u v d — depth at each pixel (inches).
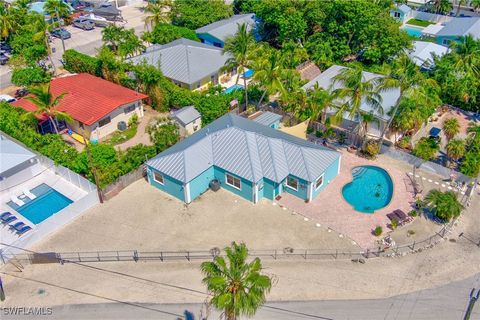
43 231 1786.4
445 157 2242.9
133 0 4611.2
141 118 2608.3
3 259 1660.9
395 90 2379.4
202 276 1624.0
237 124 2134.6
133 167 2089.1
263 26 3393.2
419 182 2064.5
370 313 1481.3
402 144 2281.0
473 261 1672.0
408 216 1862.7
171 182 1952.5
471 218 1873.8
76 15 4099.4
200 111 2425.0
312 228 1818.4
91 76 2741.1
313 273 1625.2
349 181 2073.1
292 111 2458.2
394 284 1582.2
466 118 2583.7
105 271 1646.2
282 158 1966.0
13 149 2076.8
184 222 1860.2
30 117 2218.3
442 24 3791.8
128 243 1761.8
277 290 1560.0
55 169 2127.2
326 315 1477.6
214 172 2022.6
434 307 1498.5
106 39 2997.0
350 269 1641.2
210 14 3602.4
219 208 1930.4
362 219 1861.5
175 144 2139.5
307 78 2965.1
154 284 1594.5
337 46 3102.9
